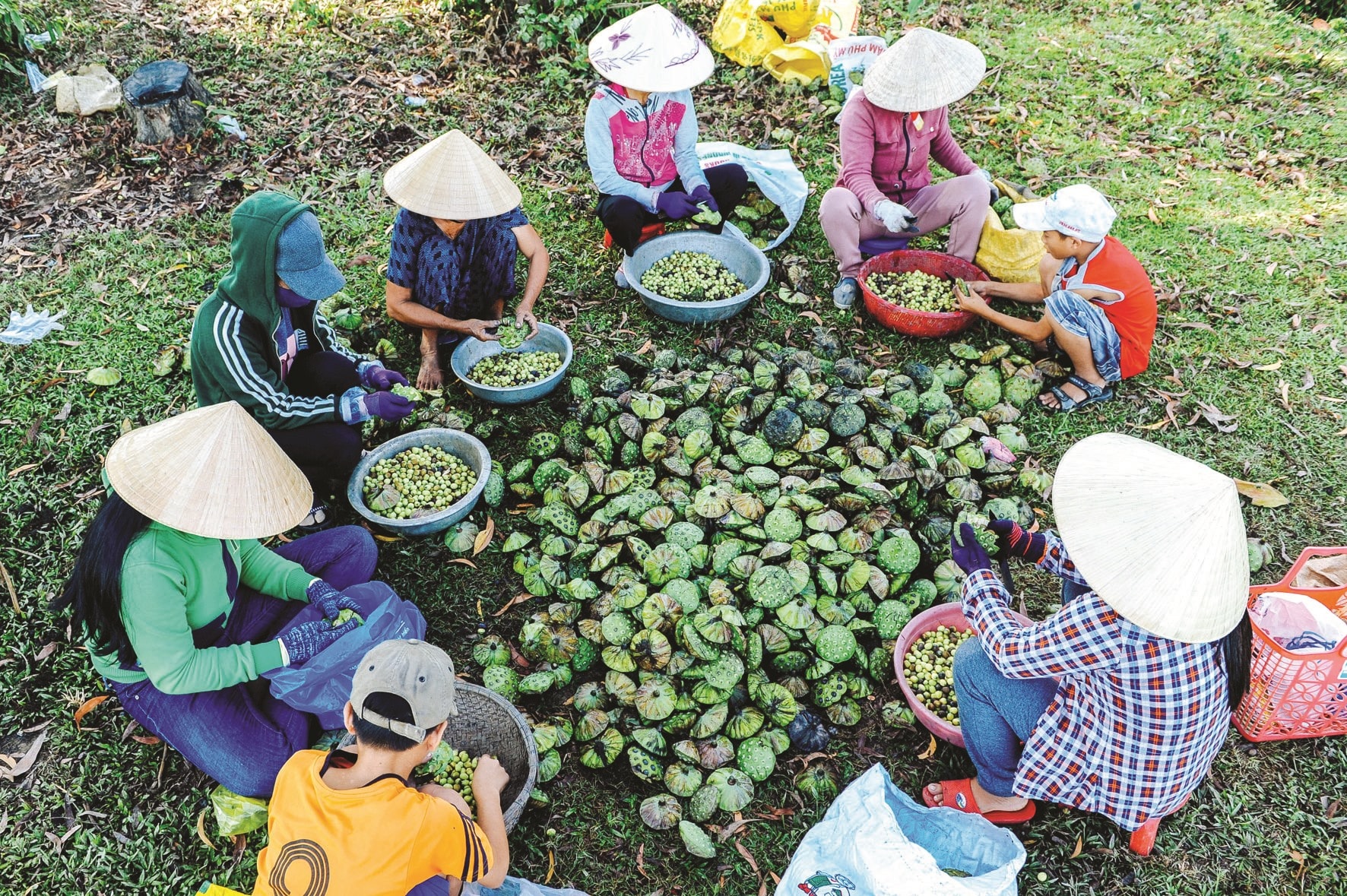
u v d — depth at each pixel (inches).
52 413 178.1
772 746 131.3
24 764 129.7
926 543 153.3
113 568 105.8
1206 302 209.6
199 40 279.6
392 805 87.5
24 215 221.9
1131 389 191.0
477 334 175.5
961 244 207.8
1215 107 274.4
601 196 206.1
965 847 111.3
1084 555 100.0
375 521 150.7
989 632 113.7
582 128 258.5
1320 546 160.7
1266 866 122.8
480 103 265.6
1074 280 177.8
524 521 163.9
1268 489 169.2
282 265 133.0
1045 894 120.5
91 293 203.9
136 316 199.2
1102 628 102.3
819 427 169.3
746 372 180.2
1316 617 130.7
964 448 167.5
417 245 172.1
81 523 159.3
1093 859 123.2
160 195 229.5
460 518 156.5
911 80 189.3
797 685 138.5
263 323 139.4
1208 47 299.9
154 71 237.0
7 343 190.5
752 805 128.8
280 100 260.7
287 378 160.1
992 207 227.5
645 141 198.2
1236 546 95.3
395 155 246.8
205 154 239.5
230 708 117.9
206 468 106.0
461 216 160.6
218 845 122.3
